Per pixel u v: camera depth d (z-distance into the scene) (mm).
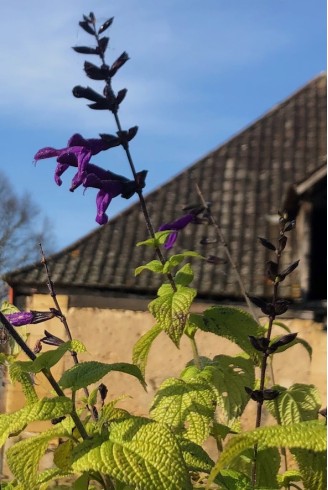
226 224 10328
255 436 1222
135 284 9352
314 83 12945
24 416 1504
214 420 2062
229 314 2012
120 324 9297
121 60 2002
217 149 11875
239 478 1738
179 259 1977
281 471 3869
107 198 2025
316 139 11711
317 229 9312
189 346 8938
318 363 8797
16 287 9531
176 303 1813
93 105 2006
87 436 1602
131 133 2037
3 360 1721
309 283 9070
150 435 1524
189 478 1482
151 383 8977
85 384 1592
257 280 9242
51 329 9250
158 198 11016
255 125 12250
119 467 1465
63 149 2041
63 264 9789
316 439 1199
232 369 2074
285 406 1951
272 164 11367
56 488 1944
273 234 10047
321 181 9172
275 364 8875
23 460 1632
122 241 10289
